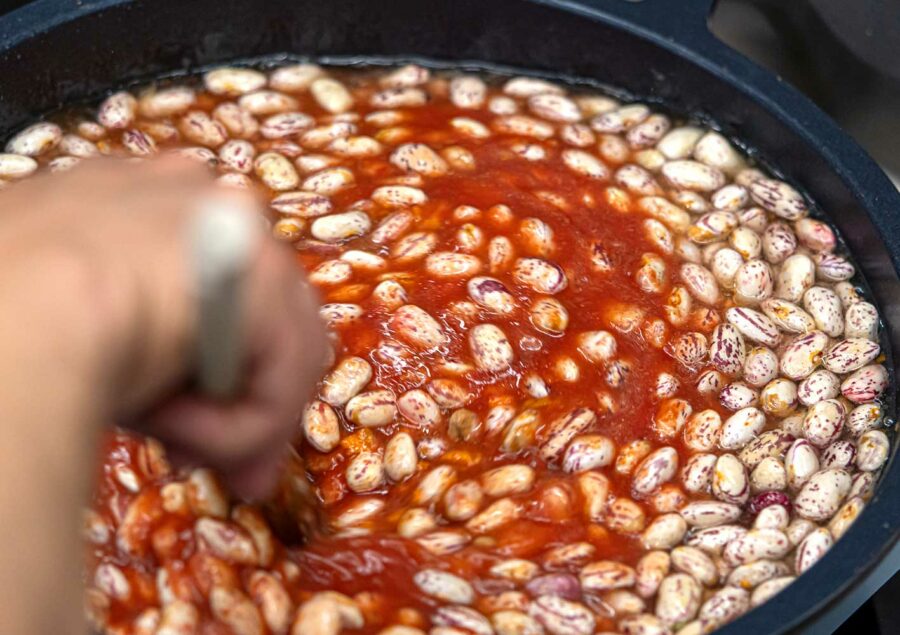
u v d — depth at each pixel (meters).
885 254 0.53
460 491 0.49
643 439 0.51
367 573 0.47
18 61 0.57
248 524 0.46
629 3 0.60
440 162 0.57
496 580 0.47
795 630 0.44
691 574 0.48
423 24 0.61
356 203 0.56
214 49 0.61
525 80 0.61
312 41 0.61
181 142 0.58
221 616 0.45
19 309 0.29
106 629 0.45
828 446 0.51
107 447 0.47
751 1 0.64
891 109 0.62
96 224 0.33
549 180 0.57
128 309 0.31
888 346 0.53
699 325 0.54
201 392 0.37
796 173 0.57
